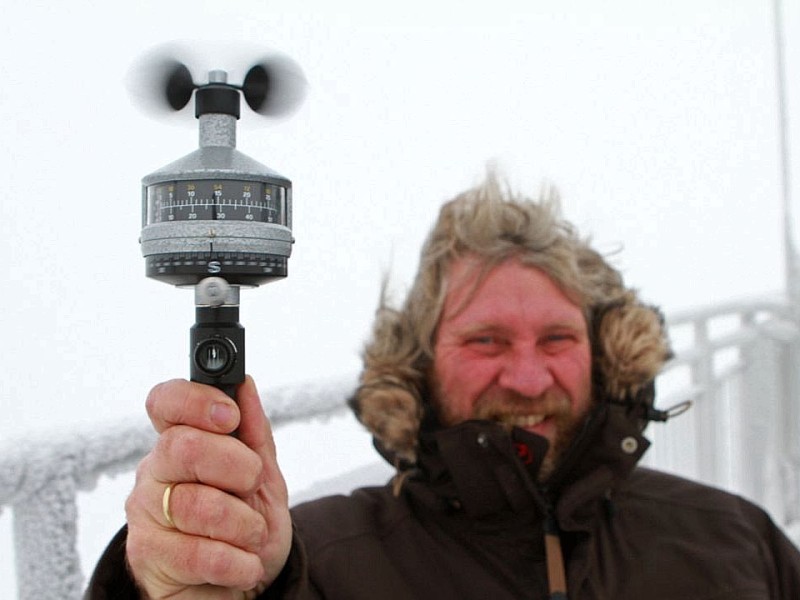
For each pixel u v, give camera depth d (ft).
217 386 3.07
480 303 5.89
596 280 6.23
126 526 3.57
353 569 5.25
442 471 5.58
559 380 5.94
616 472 5.77
